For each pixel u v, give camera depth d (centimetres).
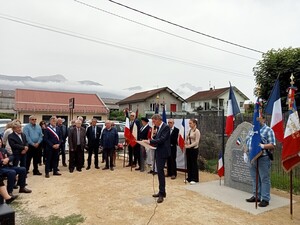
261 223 486
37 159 909
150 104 4038
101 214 540
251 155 567
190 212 541
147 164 991
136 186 743
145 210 555
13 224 256
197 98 4675
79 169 970
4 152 672
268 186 577
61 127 1081
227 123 749
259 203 584
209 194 660
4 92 5397
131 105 4319
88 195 665
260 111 574
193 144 774
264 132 572
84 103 3406
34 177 866
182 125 817
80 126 973
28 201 632
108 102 6103
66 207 587
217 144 1099
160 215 527
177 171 961
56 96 3403
